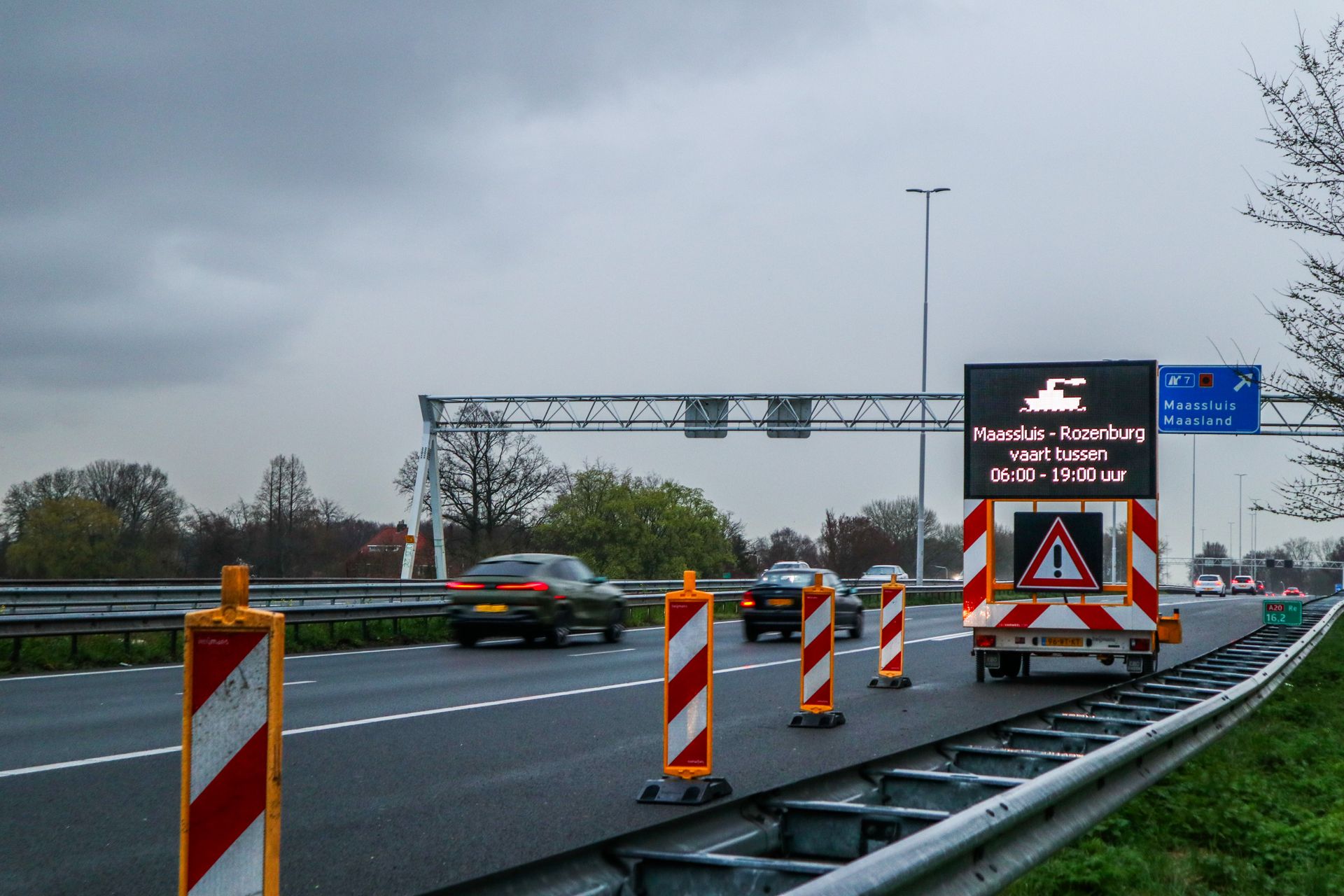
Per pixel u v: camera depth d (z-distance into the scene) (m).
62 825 7.14
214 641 4.01
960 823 4.32
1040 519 15.41
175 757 9.51
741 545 104.62
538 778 8.77
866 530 106.69
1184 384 29.44
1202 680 12.79
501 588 22.41
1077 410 15.30
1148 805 7.08
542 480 74.88
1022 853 4.93
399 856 6.45
